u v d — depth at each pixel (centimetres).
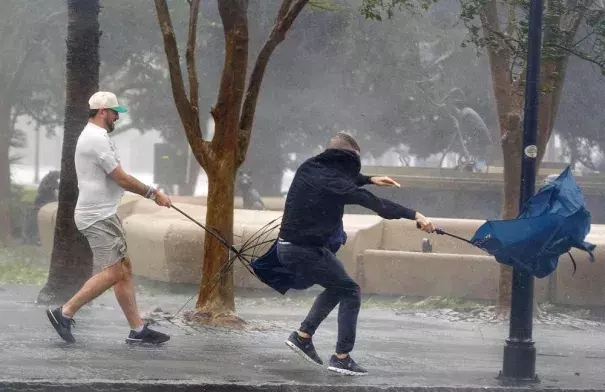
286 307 1590
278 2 3344
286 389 783
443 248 1811
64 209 1358
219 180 1218
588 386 860
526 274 877
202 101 3672
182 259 1680
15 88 3216
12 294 1534
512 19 1468
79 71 1351
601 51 1472
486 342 1244
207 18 3525
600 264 1606
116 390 748
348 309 867
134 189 942
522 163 884
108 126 963
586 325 1529
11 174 3338
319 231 842
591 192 2798
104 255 954
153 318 1234
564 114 3809
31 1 3172
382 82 3650
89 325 1148
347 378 845
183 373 816
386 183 875
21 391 732
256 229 1608
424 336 1280
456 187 2709
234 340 1085
